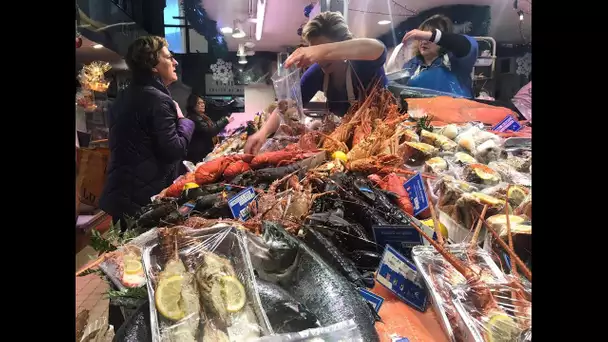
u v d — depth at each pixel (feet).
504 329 3.72
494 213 5.88
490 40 11.24
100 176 11.84
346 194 6.49
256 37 12.59
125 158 9.79
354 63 9.99
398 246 5.59
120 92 10.12
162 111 9.73
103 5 13.01
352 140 9.89
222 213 6.77
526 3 10.68
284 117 10.27
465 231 5.89
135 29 14.74
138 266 5.46
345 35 9.71
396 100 10.98
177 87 13.30
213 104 13.52
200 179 8.71
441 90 11.12
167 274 4.16
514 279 4.28
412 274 4.87
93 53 14.11
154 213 7.12
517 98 10.52
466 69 11.16
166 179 10.36
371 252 5.50
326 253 5.17
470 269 4.42
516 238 5.16
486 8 11.10
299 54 9.53
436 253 4.92
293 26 11.94
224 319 3.91
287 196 6.73
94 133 15.29
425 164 8.24
